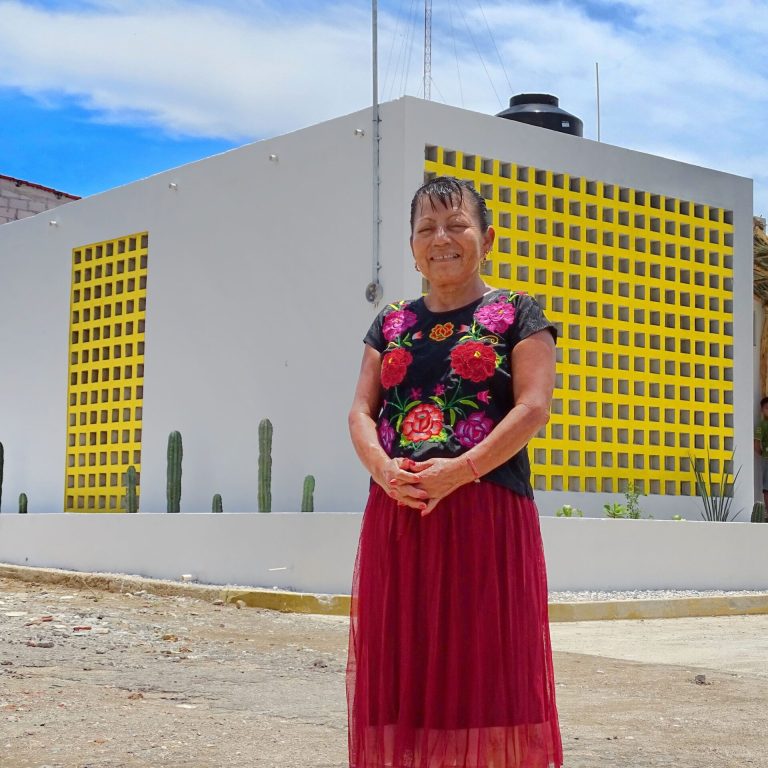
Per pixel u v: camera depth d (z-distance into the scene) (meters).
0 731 4.93
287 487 15.30
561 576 12.32
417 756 3.00
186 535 13.11
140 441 17.61
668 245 16.70
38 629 8.66
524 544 3.11
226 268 16.52
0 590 12.25
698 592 12.92
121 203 18.38
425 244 3.28
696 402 16.67
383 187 14.24
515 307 3.21
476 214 3.32
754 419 20.50
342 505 14.55
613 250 15.90
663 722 5.61
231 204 16.52
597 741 5.09
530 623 3.07
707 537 13.45
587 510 15.27
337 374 14.73
